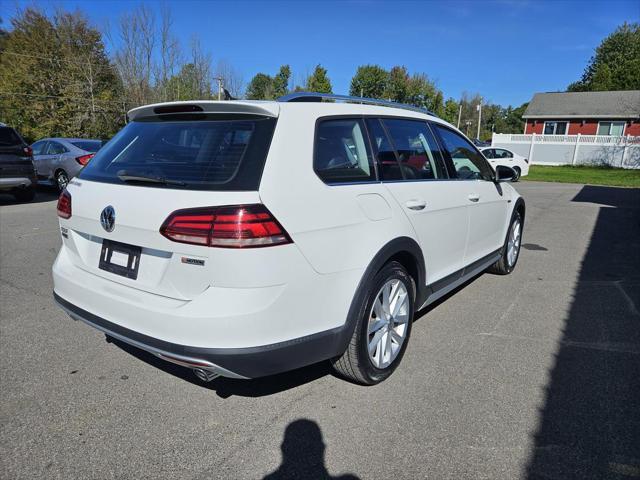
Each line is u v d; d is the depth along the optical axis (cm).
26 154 1045
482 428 259
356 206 268
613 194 1463
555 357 343
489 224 461
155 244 233
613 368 326
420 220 324
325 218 247
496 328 396
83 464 231
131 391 296
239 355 222
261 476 224
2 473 224
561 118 3597
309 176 246
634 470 226
